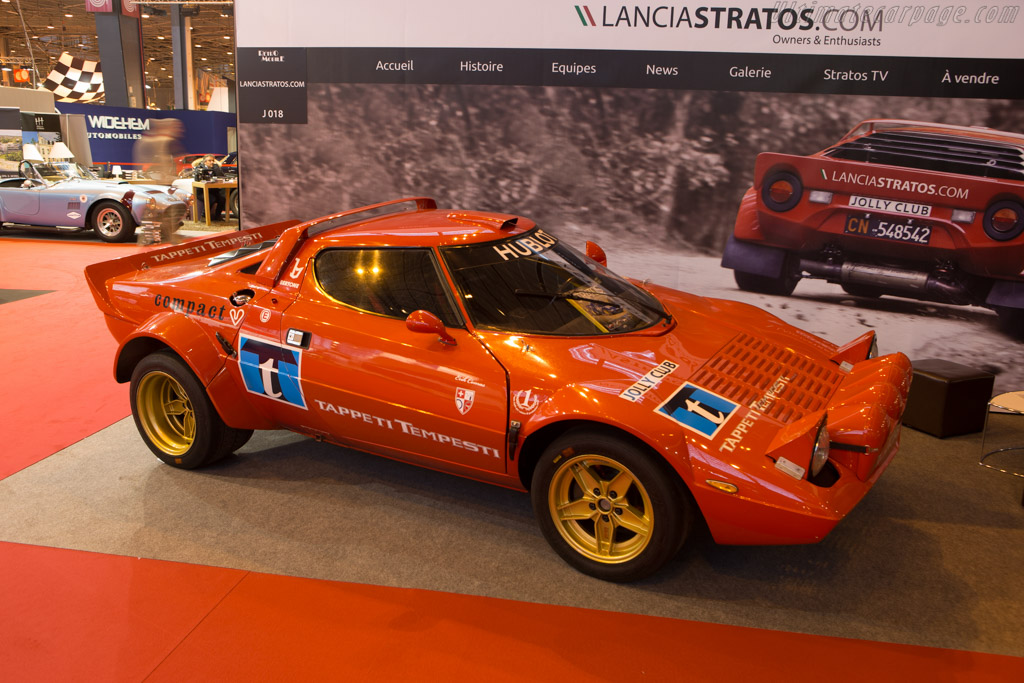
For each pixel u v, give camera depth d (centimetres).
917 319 498
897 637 253
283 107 560
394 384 304
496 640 248
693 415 259
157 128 1259
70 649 243
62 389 488
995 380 491
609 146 522
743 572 291
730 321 347
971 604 272
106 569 287
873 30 471
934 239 483
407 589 276
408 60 534
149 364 360
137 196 1115
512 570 290
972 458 402
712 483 246
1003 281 475
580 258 355
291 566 290
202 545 304
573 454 271
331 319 322
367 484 360
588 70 512
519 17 513
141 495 346
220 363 347
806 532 239
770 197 507
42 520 323
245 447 402
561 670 234
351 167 562
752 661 239
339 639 248
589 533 296
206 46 3988
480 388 286
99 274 394
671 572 290
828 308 514
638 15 498
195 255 431
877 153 483
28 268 904
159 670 233
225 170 1546
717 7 487
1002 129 464
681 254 531
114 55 2502
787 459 247
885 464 282
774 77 490
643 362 285
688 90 503
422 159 551
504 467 294
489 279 309
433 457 314
